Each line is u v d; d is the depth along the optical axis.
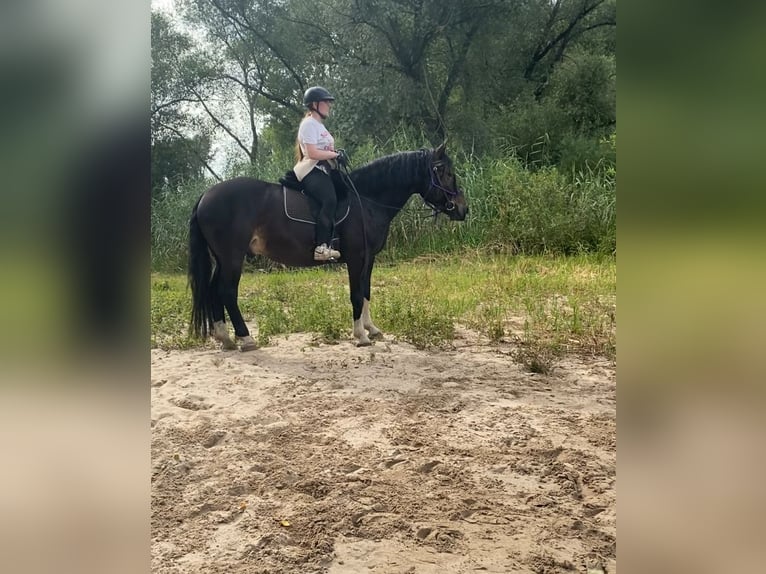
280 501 3.00
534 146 18.31
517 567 2.45
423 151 6.36
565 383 4.80
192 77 22.25
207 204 5.87
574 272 9.20
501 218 12.53
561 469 3.29
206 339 6.23
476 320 6.76
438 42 19.11
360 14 17.47
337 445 3.66
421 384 4.81
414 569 2.44
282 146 23.80
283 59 22.20
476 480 3.20
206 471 3.34
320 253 5.93
